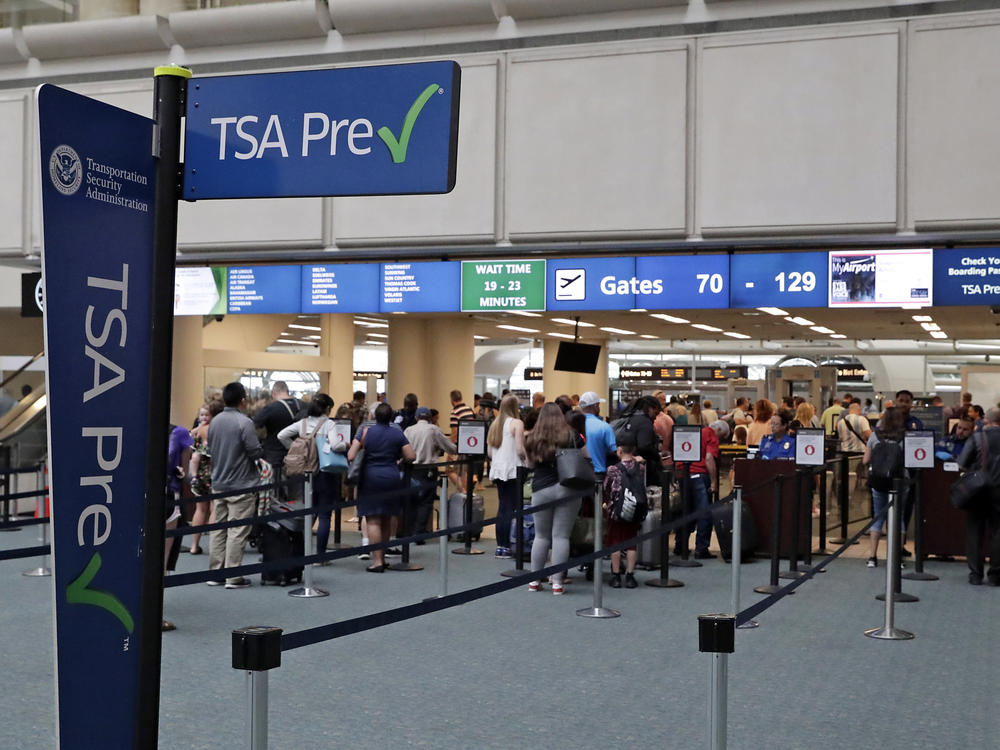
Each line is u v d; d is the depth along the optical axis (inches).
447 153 122.4
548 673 263.6
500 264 488.4
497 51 482.9
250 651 115.6
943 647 296.4
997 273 423.5
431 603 168.6
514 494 471.2
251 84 126.2
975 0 428.5
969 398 721.6
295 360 687.7
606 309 478.3
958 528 461.1
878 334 880.9
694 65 459.8
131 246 117.6
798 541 467.2
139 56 534.3
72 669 107.0
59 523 105.6
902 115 437.1
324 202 507.2
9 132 542.9
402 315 731.4
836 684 254.7
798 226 444.1
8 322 695.7
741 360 1850.4
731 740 209.9
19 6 539.8
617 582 397.7
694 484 475.8
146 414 118.5
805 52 445.1
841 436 638.5
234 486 381.1
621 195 463.8
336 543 493.4
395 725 218.5
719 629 144.3
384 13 486.9
